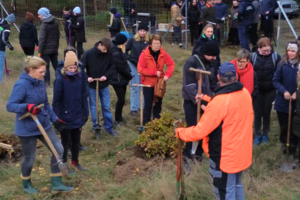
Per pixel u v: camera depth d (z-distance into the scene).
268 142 5.88
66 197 4.42
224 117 3.49
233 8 12.92
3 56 8.94
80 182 4.77
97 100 6.02
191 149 5.13
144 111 6.34
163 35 14.41
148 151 5.29
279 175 4.89
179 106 7.82
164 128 5.55
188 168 4.93
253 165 4.97
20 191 4.47
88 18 15.88
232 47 13.15
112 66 6.16
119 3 17.23
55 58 8.81
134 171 4.98
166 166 5.03
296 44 4.96
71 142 5.06
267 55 5.56
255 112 5.81
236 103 3.50
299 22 13.93
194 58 4.86
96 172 5.04
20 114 4.16
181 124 4.11
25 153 4.29
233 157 3.53
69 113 4.77
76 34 11.19
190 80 4.87
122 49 6.52
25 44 9.32
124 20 14.66
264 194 4.47
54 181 4.46
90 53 5.98
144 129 6.21
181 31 13.11
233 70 3.55
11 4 16.08
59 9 16.80
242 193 3.84
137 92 7.18
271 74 5.57
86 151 5.74
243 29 11.56
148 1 17.30
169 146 5.30
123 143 5.89
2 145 4.67
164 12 17.22
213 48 4.72
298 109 4.75
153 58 6.09
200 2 13.31
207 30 5.41
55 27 8.57
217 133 3.55
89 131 6.38
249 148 3.63
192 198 4.35
